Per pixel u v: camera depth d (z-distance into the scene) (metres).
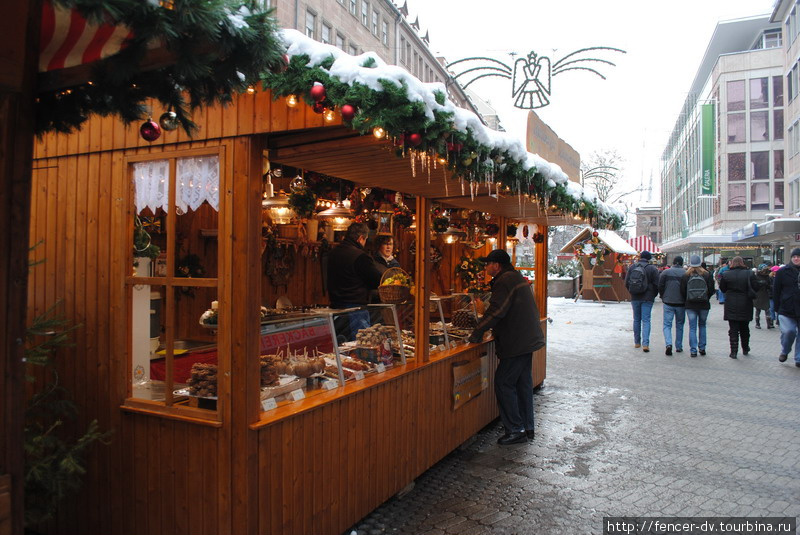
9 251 1.55
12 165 1.55
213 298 4.54
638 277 9.97
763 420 5.70
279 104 2.57
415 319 4.22
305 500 2.91
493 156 3.10
